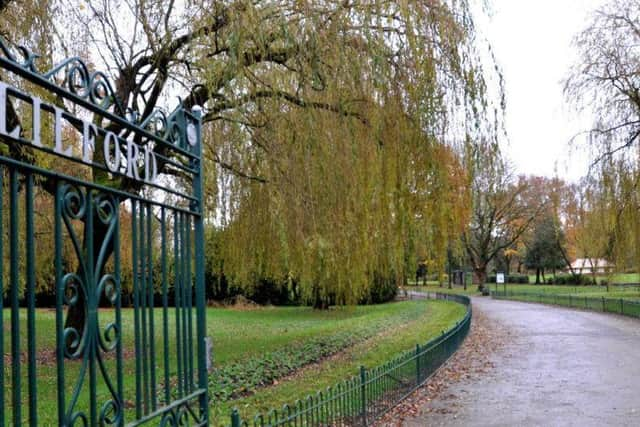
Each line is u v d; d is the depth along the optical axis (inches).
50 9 380.2
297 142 395.2
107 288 118.8
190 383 153.7
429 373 445.1
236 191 457.4
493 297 1856.5
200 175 164.4
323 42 376.2
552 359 555.5
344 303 470.3
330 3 387.2
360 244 416.8
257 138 417.7
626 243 775.7
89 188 112.6
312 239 410.0
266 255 474.6
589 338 719.7
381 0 388.5
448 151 412.2
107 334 117.8
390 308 1284.4
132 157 125.8
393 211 414.6
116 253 122.3
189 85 435.8
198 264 162.1
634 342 666.8
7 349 536.1
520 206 1996.8
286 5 384.2
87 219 112.7
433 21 399.5
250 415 310.7
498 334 788.0
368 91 390.9
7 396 355.3
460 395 393.7
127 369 442.6
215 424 284.8
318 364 513.3
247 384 401.7
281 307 1332.4
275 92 396.2
